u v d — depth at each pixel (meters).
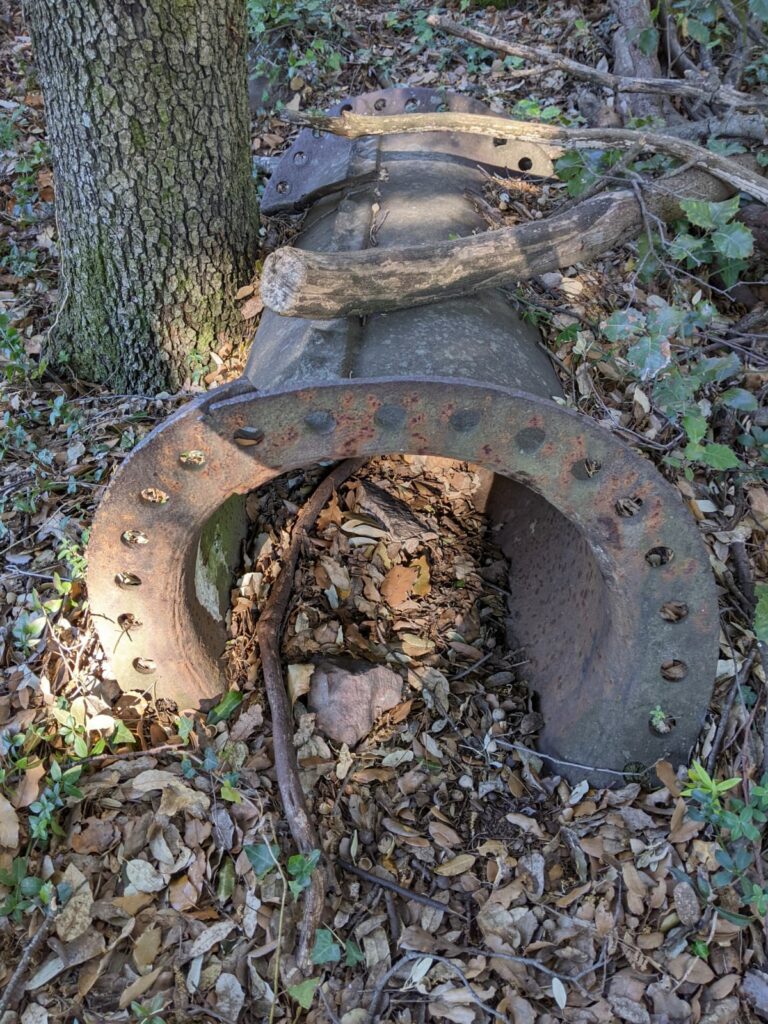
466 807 1.29
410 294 1.19
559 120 2.00
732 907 1.13
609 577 1.12
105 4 1.30
